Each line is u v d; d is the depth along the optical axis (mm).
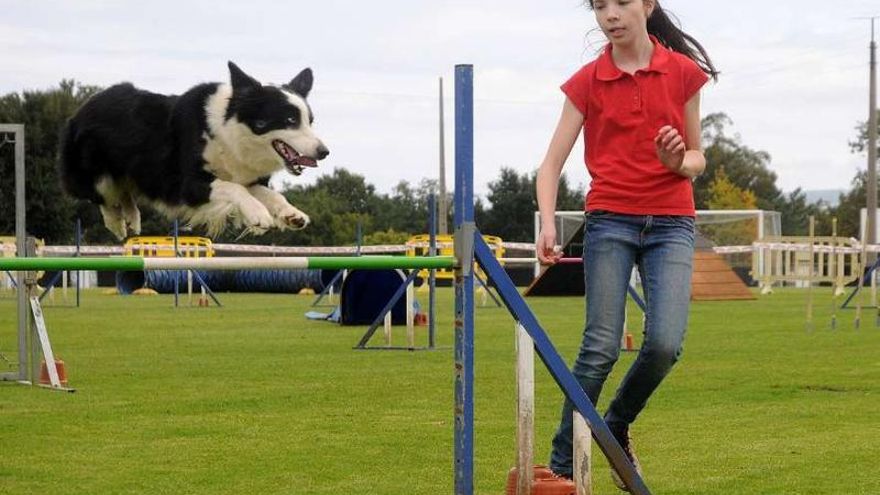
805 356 10250
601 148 4297
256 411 6930
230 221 7879
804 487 4852
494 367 9383
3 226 34656
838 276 19734
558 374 3984
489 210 43188
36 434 6094
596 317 4270
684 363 9602
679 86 4242
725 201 56094
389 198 48969
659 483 4934
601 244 4262
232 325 14789
